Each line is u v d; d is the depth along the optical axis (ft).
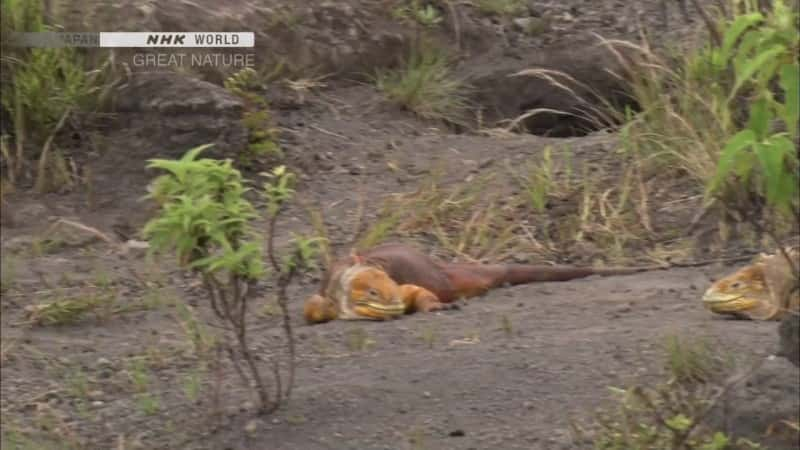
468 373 28.58
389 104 50.57
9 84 45.01
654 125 44.37
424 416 26.76
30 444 27.84
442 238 40.14
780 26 20.52
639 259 38.65
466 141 47.50
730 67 42.01
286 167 44.70
